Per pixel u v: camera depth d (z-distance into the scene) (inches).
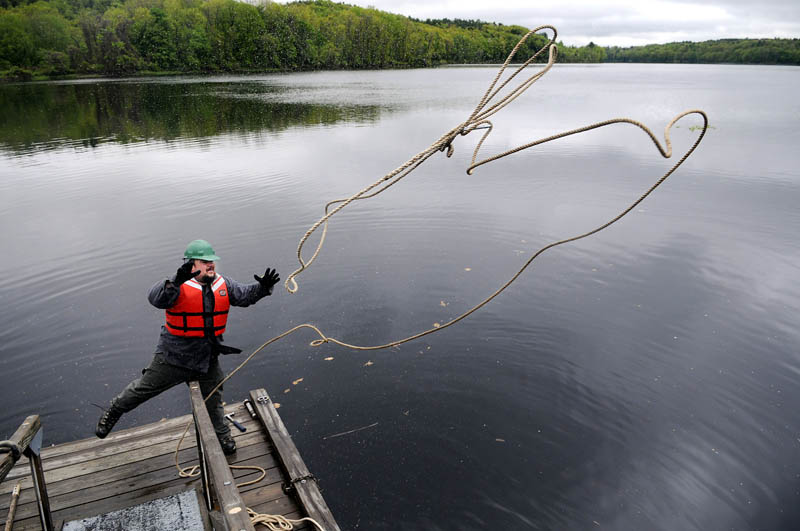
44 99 1507.1
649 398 213.0
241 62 3595.0
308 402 210.8
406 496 167.9
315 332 260.8
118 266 337.1
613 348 246.4
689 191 503.5
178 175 582.2
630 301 290.7
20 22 2960.1
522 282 312.5
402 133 861.2
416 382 223.0
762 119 1024.9
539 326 264.8
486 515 161.3
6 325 265.1
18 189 528.4
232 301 153.0
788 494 168.2
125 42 3181.6
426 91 1844.2
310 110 1223.5
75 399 211.3
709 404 209.5
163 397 218.4
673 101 1432.1
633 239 379.2
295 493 145.9
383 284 311.4
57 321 268.8
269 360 237.9
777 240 376.8
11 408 205.3
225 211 449.1
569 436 193.3
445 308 283.1
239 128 939.3
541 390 217.9
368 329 262.8
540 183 534.9
